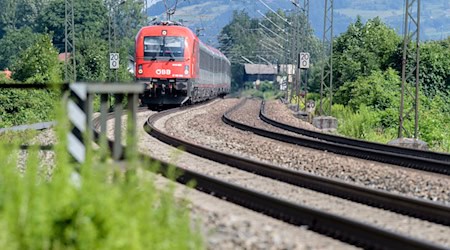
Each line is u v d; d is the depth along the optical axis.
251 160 47.06
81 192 20.30
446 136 99.38
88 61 184.62
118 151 27.25
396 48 164.00
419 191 41.38
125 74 195.75
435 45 155.38
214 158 52.88
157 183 38.69
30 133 65.50
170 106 128.62
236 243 25.36
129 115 26.02
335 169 50.25
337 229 27.78
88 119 25.20
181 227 21.77
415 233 29.59
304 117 141.75
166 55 110.81
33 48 144.12
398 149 64.88
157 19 117.88
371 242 25.91
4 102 98.00
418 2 83.00
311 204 35.78
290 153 59.81
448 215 31.16
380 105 126.88
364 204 35.91
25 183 21.84
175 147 61.50
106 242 18.75
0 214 19.59
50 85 24.75
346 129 108.19
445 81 148.38
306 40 193.88
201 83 130.38
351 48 187.75
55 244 18.95
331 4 127.38
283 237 26.67
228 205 34.16
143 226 20.27
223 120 104.94
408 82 148.50
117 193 20.91
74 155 24.73
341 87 158.00
